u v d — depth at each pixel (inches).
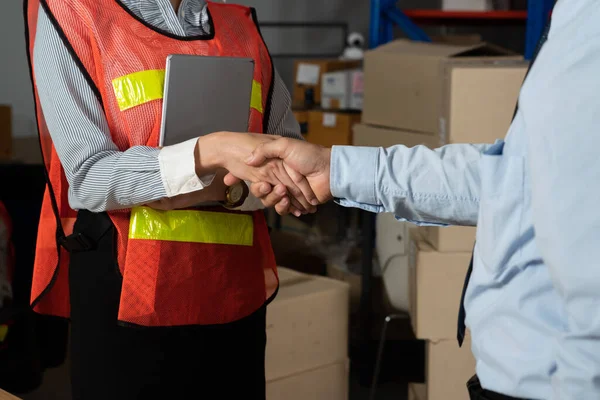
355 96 153.9
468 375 93.4
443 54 102.5
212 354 55.3
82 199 50.4
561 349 30.3
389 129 112.0
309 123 152.8
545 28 35.4
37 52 50.9
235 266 55.2
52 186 53.9
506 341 34.4
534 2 121.2
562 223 29.2
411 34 144.7
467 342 93.0
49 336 109.3
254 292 57.1
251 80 53.5
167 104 49.7
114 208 50.5
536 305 33.7
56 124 50.3
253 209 55.0
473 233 90.7
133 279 51.2
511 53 108.0
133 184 48.3
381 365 112.0
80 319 53.8
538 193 30.3
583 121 29.0
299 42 203.5
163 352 53.2
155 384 53.4
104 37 50.1
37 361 104.4
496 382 34.7
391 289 110.8
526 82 32.4
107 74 50.3
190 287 53.0
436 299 91.8
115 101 50.6
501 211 34.7
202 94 51.0
